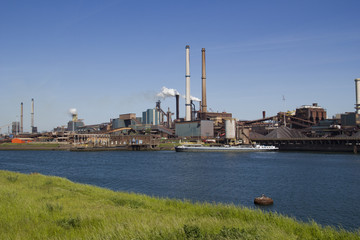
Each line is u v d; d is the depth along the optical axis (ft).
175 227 72.90
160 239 65.92
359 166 405.59
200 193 217.36
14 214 91.35
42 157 652.89
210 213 108.47
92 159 584.81
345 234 79.41
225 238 66.44
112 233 69.82
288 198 200.34
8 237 69.87
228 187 242.99
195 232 69.10
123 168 406.00
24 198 116.98
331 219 151.64
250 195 209.97
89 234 71.56
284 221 93.15
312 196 206.80
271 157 589.73
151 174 334.24
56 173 354.13
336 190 229.86
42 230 75.87
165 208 117.91
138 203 123.65
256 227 76.95
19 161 545.85
